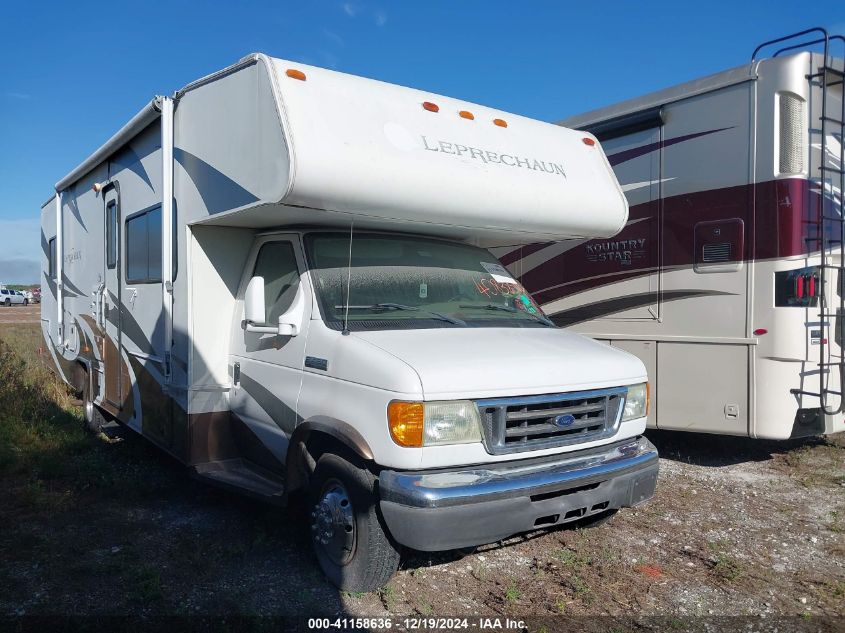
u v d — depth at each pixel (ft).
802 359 20.30
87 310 26.02
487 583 13.85
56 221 30.19
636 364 14.83
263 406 15.70
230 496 18.70
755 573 14.57
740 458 23.47
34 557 14.66
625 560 15.12
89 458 22.04
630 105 23.99
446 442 11.90
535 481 12.27
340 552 13.24
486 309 16.22
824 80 20.08
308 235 15.62
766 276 20.59
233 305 17.43
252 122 14.12
